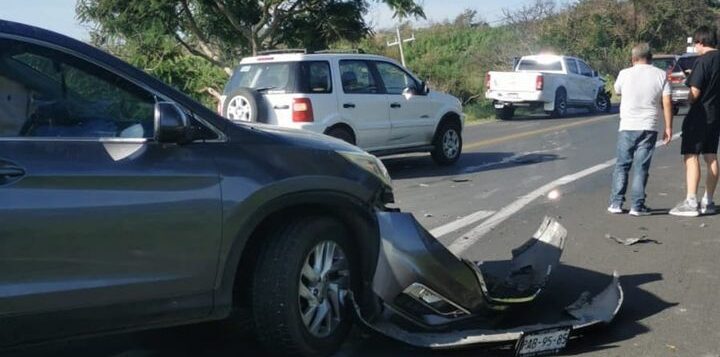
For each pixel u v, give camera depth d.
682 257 6.89
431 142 13.33
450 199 10.04
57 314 3.66
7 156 3.58
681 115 23.52
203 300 4.14
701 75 8.27
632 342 4.88
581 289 5.95
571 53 41.38
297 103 11.19
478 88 31.22
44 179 3.62
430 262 4.63
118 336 5.04
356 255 4.88
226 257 4.17
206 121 4.24
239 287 4.54
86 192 3.72
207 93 24.55
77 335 3.78
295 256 4.41
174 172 3.99
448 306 4.79
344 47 28.22
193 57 26.69
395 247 4.58
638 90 8.52
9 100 3.71
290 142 4.55
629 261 6.78
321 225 4.57
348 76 11.95
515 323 5.09
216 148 4.21
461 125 13.84
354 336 5.01
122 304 3.85
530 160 13.86
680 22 44.00
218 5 25.08
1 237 3.48
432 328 4.77
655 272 6.43
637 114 8.55
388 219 4.62
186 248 4.02
